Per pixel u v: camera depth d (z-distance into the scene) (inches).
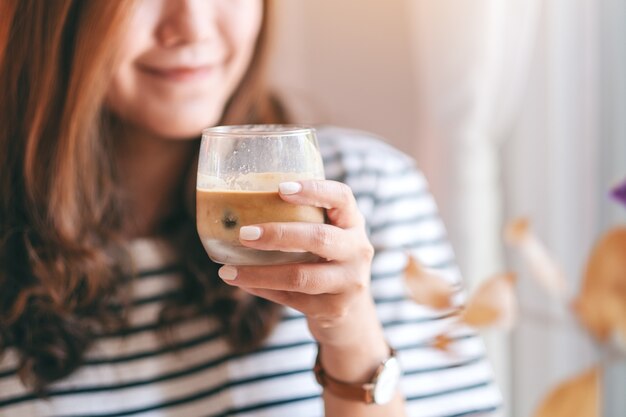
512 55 57.4
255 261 25.5
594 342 21.9
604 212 61.1
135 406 36.4
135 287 36.9
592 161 60.7
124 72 34.4
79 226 36.0
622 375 61.2
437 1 57.7
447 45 57.6
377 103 70.2
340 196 25.6
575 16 59.2
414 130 68.5
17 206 35.9
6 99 35.4
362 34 69.7
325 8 70.0
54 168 35.1
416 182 43.7
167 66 34.3
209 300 36.6
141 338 36.6
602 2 59.0
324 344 30.8
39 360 35.2
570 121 60.7
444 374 39.3
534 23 59.1
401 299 40.2
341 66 70.7
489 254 60.0
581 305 21.9
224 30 34.9
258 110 40.9
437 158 59.5
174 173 38.1
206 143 26.2
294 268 26.0
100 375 36.2
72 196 35.5
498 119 59.4
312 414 37.5
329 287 26.4
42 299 35.3
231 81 36.6
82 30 33.5
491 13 55.8
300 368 37.7
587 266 21.8
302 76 70.4
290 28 69.7
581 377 21.4
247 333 36.8
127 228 37.5
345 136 43.7
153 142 37.4
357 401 30.9
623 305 21.4
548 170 62.4
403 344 39.4
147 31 33.7
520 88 59.2
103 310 36.1
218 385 37.3
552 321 24.4
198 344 37.1
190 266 36.7
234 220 25.1
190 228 37.3
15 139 35.8
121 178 37.2
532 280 63.1
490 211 60.1
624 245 21.4
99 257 35.7
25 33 34.6
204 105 35.5
